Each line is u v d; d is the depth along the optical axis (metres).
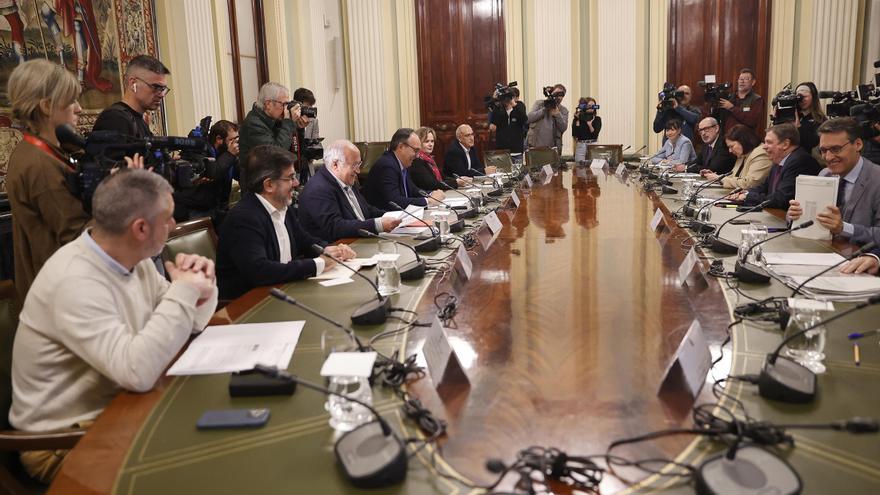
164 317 1.58
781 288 2.14
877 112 4.25
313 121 6.72
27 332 1.60
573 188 5.13
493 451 1.20
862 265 2.26
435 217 3.55
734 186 4.96
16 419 1.61
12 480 1.57
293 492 1.10
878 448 1.16
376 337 1.78
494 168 6.47
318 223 3.37
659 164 6.79
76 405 1.61
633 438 1.22
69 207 2.36
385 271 2.22
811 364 1.53
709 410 1.33
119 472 1.17
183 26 5.32
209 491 1.11
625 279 2.31
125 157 2.39
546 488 1.08
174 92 5.30
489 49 8.98
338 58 8.60
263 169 2.57
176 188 2.67
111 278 1.65
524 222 3.58
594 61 8.95
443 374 1.47
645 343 1.70
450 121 9.09
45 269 1.61
